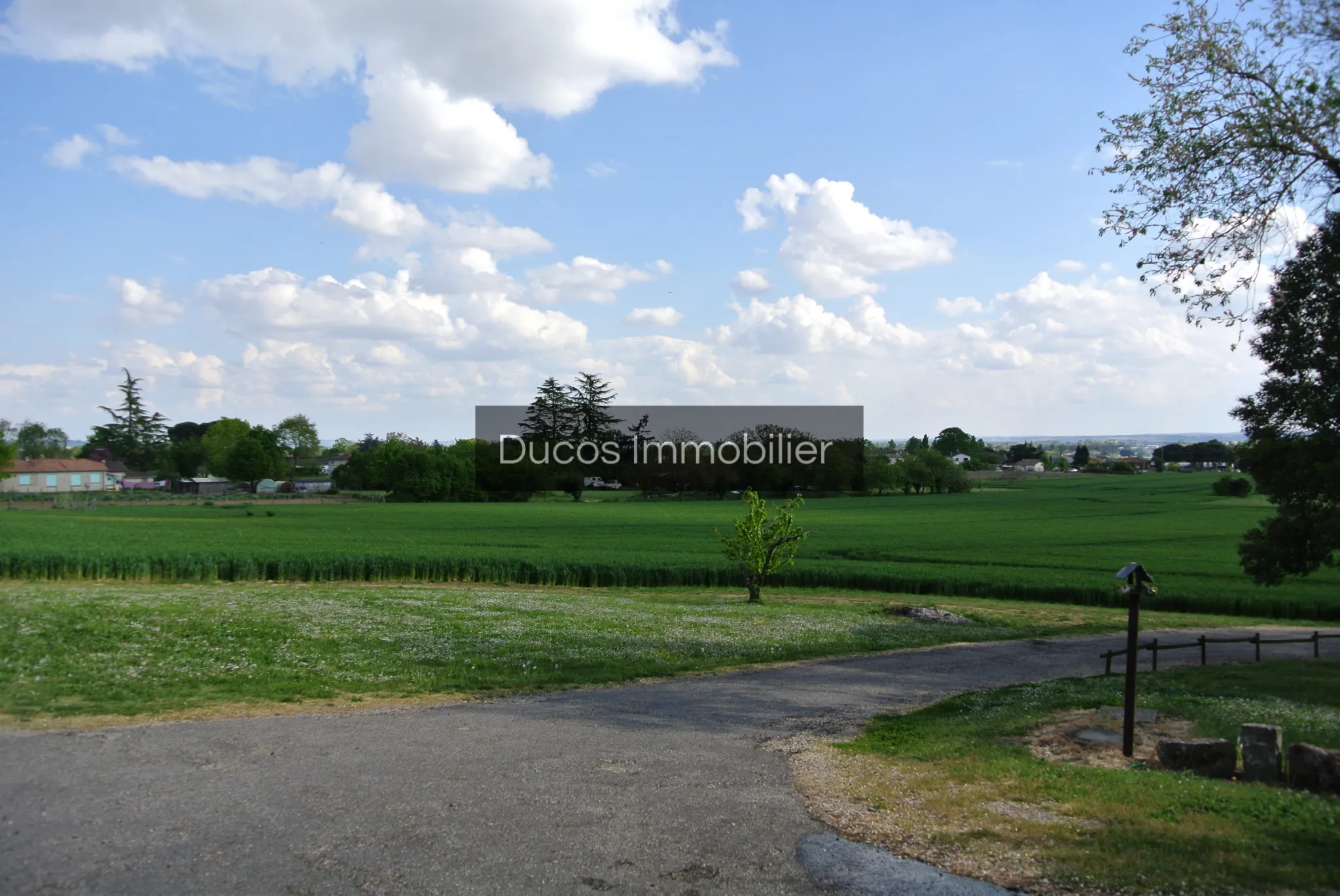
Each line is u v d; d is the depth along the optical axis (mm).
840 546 64000
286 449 199000
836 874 7367
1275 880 6773
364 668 18281
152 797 8953
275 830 8109
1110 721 14039
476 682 17719
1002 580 44781
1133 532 76812
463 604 30531
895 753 12352
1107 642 29328
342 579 43281
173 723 12734
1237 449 25781
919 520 92062
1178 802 8945
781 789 10164
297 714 13945
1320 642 30234
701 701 16766
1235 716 14219
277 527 73625
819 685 19281
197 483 159375
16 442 139750
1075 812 8836
